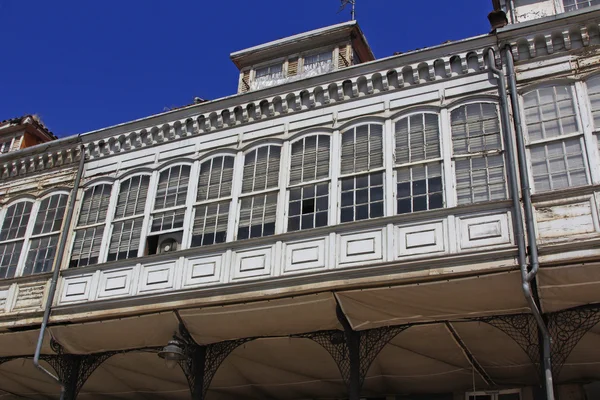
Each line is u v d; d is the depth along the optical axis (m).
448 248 11.48
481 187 11.98
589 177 11.27
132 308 13.76
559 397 13.55
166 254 14.04
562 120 11.99
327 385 15.39
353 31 16.98
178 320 13.26
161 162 15.72
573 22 12.58
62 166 17.41
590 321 10.57
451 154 12.52
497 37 13.05
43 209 16.97
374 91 13.97
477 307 11.15
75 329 14.28
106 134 16.80
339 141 13.79
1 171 18.30
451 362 13.59
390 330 11.98
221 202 14.34
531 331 10.98
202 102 16.56
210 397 16.86
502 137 12.25
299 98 14.63
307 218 13.14
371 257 12.00
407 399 15.28
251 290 12.69
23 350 14.93
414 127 13.20
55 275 15.20
